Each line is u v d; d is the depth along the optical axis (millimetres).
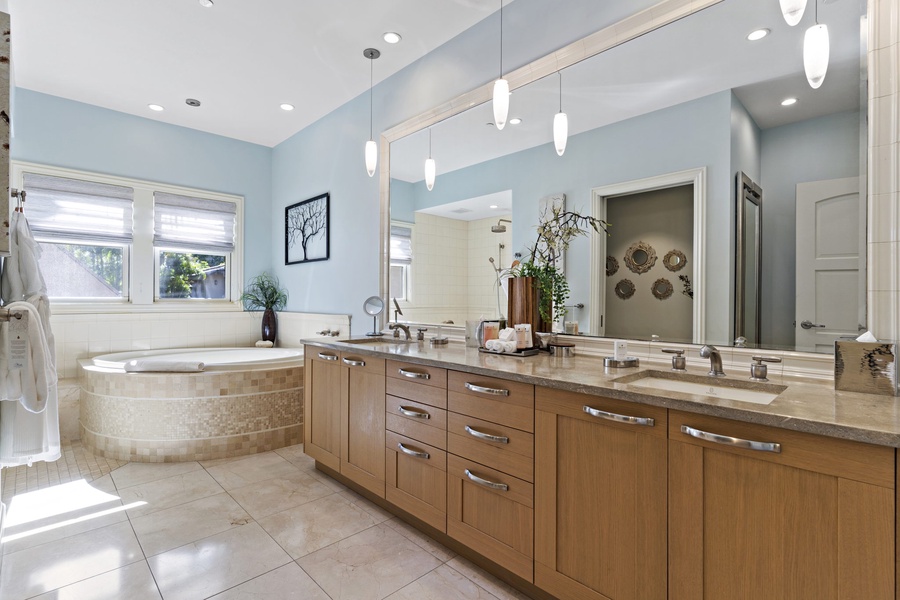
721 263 1719
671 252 1856
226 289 4723
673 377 1680
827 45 1414
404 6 2551
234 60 3172
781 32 1584
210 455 3070
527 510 1604
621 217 2010
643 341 1930
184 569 1809
